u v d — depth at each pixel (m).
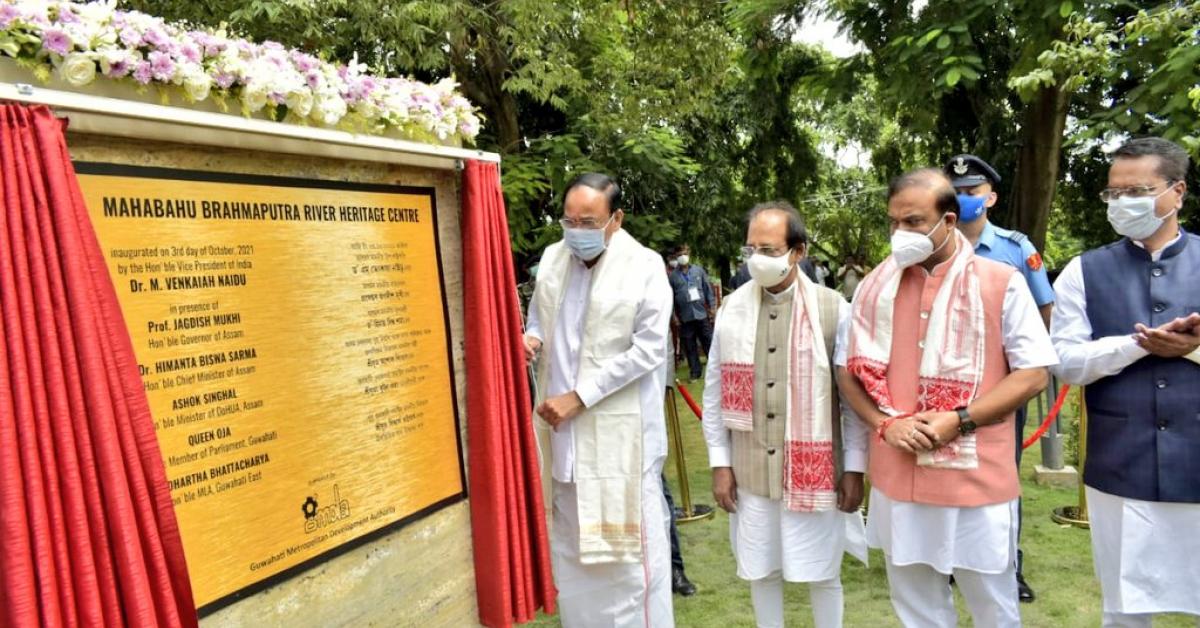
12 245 1.36
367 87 2.14
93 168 1.54
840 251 21.38
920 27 7.91
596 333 2.88
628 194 11.09
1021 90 4.82
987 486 2.46
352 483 2.11
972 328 2.48
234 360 1.80
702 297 10.20
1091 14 6.54
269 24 6.52
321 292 2.04
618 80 9.23
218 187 1.78
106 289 1.48
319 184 2.04
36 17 1.43
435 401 2.42
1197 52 5.14
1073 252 18.39
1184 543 2.47
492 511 2.50
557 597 3.17
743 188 16.23
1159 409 2.46
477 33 8.43
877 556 4.38
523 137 11.20
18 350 1.35
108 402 1.45
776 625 3.00
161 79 1.61
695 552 4.52
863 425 2.84
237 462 1.80
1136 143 2.48
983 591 2.55
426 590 2.36
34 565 1.36
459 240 2.57
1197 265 2.46
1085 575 3.98
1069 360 2.62
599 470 2.90
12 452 1.34
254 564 1.83
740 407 2.91
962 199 3.43
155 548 1.51
